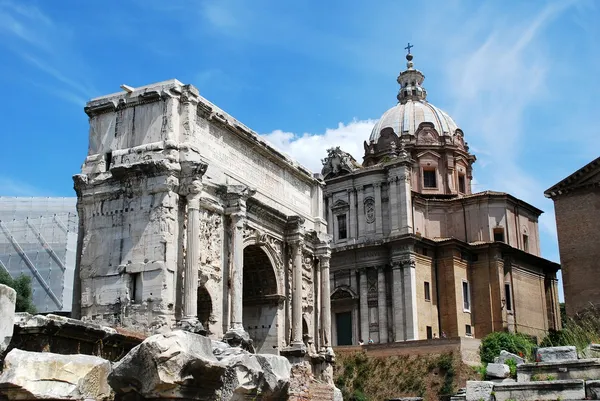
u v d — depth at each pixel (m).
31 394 12.69
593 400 20.78
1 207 92.62
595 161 64.75
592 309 62.03
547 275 91.94
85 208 44.75
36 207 93.00
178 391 11.91
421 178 87.38
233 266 45.22
